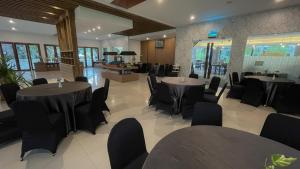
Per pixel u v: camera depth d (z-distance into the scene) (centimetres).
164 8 499
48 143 203
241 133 133
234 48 604
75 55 568
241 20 572
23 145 196
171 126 288
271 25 508
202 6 476
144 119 318
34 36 1126
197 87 297
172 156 100
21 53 1090
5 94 291
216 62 694
